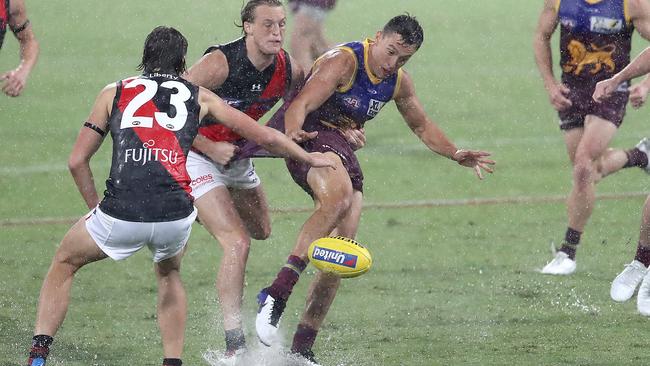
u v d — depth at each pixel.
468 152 22.88
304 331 20.97
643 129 48.16
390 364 20.58
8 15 28.05
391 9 76.88
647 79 27.09
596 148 28.77
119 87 18.92
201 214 21.59
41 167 39.41
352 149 22.17
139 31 68.00
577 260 29.44
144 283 26.66
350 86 21.50
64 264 18.92
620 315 24.19
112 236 18.48
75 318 23.58
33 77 54.78
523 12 77.69
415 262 29.05
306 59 35.97
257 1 21.17
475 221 33.75
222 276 20.97
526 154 43.06
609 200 36.53
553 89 29.33
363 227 32.78
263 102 22.12
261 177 39.12
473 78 57.94
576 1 29.19
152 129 18.56
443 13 76.44
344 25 71.06
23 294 25.31
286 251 30.20
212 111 19.23
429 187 37.94
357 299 25.50
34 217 33.34
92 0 76.94
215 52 21.52
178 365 19.36
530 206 35.69
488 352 21.33
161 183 18.44
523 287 26.64
